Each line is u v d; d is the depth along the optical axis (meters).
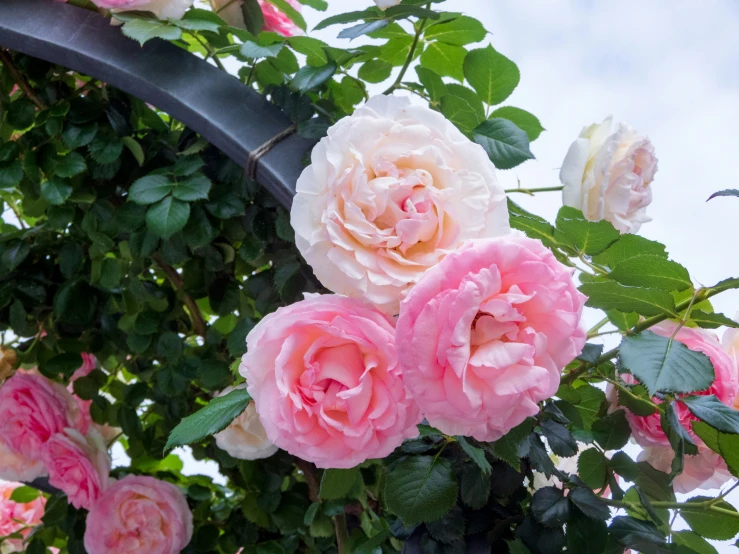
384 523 0.93
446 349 0.75
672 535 0.94
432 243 0.80
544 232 0.88
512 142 0.92
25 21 0.98
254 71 1.01
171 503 1.10
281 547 1.08
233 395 0.83
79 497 1.10
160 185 0.97
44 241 1.13
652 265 0.84
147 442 1.15
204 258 1.08
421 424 0.87
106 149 1.03
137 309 1.09
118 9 0.95
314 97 1.01
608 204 0.93
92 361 1.19
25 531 1.33
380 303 0.78
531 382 0.75
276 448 1.03
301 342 0.79
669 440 0.88
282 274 0.98
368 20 0.92
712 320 0.84
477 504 0.86
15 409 1.11
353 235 0.79
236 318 1.11
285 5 1.06
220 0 1.06
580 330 0.77
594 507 0.86
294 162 0.91
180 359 1.09
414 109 0.82
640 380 0.80
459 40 0.98
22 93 1.07
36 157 1.05
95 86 1.05
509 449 0.82
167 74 0.95
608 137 0.92
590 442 0.92
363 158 0.80
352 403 0.77
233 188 1.02
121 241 1.08
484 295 0.75
